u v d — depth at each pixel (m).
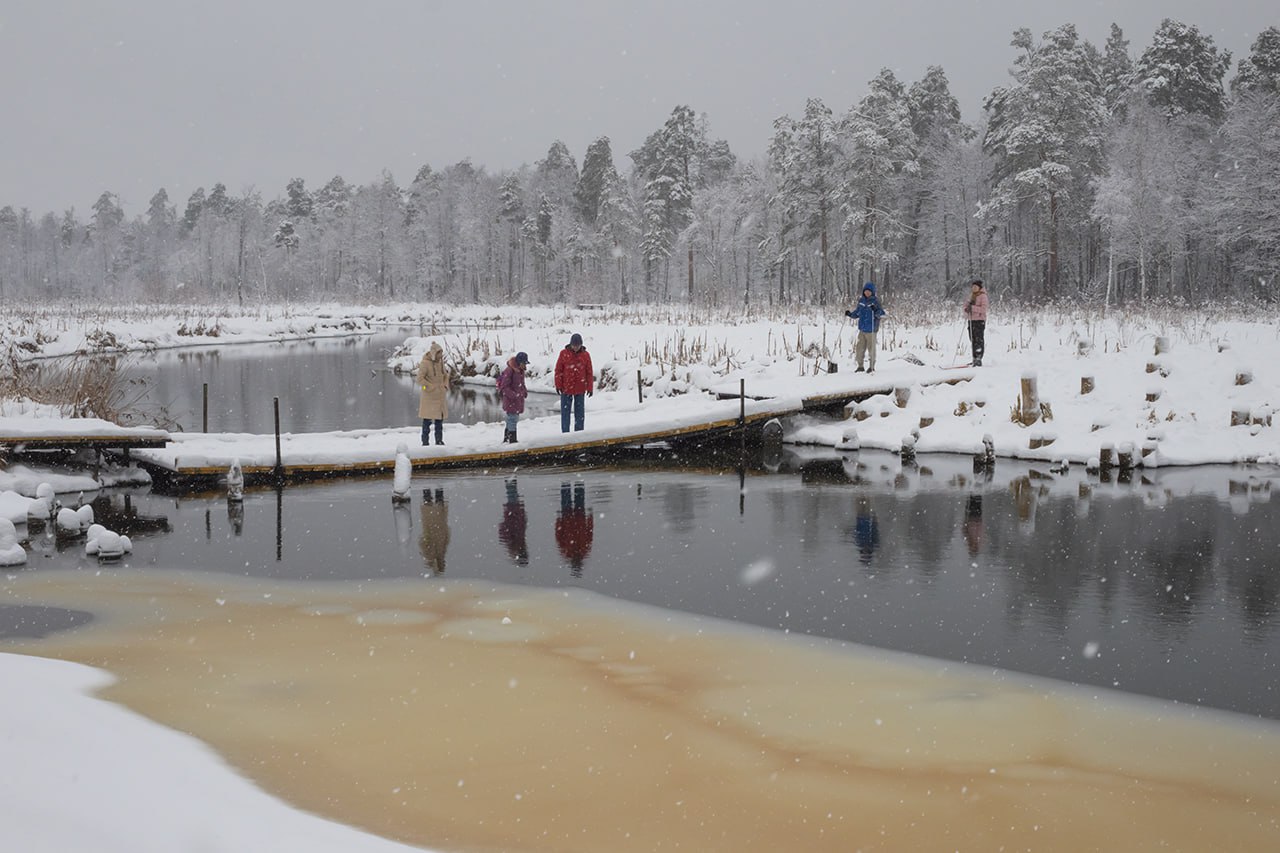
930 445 20.95
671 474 18.58
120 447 17.58
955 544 12.77
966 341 30.14
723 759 6.79
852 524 14.02
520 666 8.59
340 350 54.41
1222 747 7.04
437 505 15.69
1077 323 32.41
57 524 14.20
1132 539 12.86
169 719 7.24
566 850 5.56
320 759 6.64
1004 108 72.38
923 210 82.06
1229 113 65.31
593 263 115.75
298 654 8.86
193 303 105.12
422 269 126.62
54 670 8.13
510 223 123.94
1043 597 10.48
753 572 11.59
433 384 19.41
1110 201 61.53
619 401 27.22
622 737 7.13
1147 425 19.53
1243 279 65.69
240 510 15.42
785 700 7.85
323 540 13.34
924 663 8.66
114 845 4.30
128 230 187.25
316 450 18.92
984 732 7.27
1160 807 6.20
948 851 5.65
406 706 7.64
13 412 20.00
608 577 11.41
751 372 27.81
